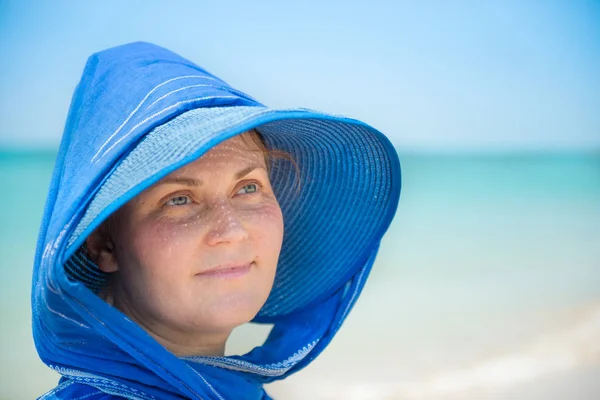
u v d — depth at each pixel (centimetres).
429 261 1071
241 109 124
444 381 559
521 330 704
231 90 142
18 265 938
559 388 551
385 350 633
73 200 115
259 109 122
